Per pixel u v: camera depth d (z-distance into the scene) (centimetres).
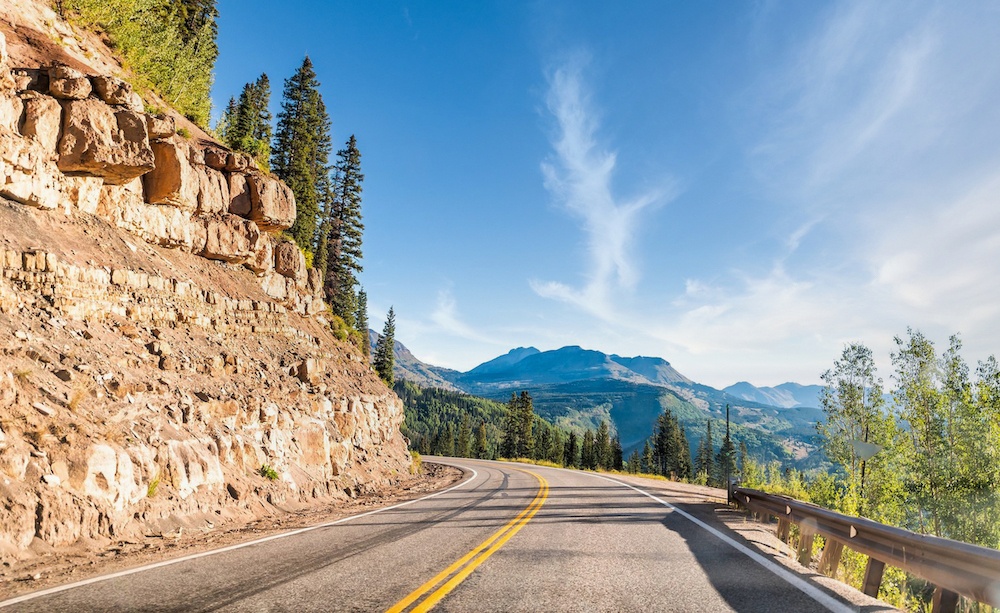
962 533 2847
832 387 3209
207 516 1009
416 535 848
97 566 619
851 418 3125
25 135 1178
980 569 399
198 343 1513
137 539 800
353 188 4841
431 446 13925
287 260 2520
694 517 1137
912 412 2972
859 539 611
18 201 1155
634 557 673
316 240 4359
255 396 1475
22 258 1059
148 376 1168
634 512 1207
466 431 12519
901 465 2998
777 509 1003
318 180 4675
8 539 620
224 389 1400
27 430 755
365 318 6950
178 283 1573
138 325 1332
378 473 2275
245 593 480
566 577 554
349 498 1706
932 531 3020
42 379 872
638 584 527
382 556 665
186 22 3603
